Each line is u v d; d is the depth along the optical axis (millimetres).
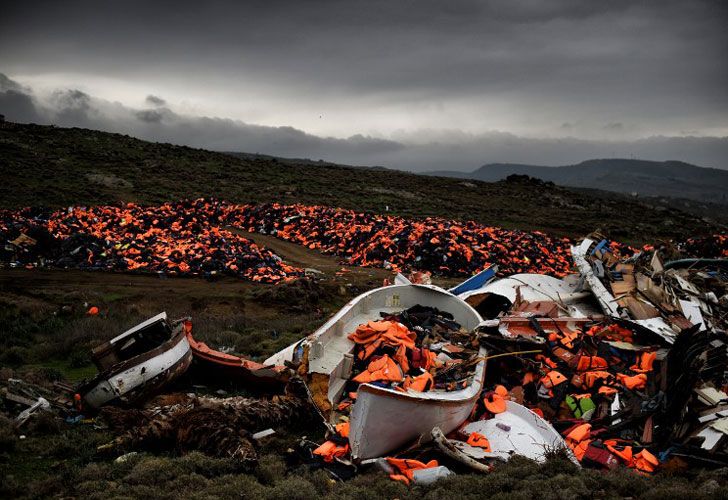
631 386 12633
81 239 29188
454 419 10750
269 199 54219
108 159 62438
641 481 8922
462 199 70500
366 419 9703
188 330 14562
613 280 18625
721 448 10250
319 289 25641
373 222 40656
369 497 8383
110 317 20141
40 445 10203
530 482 8789
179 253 28859
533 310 16641
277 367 13305
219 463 9555
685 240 48594
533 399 12766
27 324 18625
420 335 14320
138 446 10438
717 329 16938
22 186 45625
